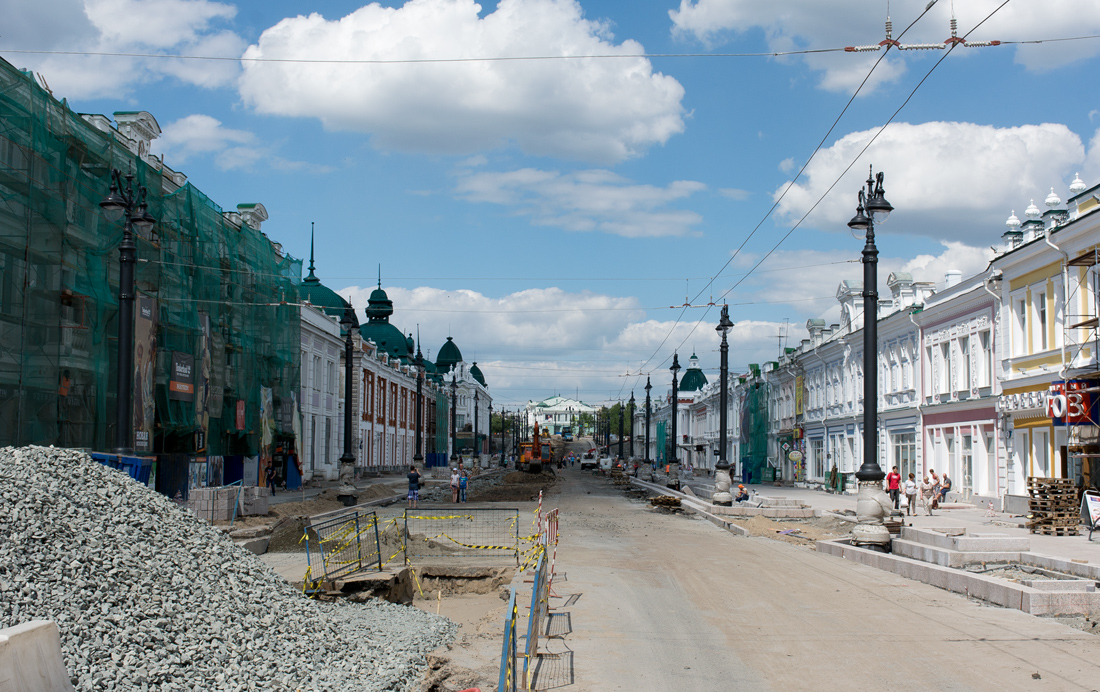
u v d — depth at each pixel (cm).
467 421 13688
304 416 4934
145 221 1694
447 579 1594
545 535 1755
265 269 3688
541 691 799
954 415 3566
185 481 2589
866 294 1880
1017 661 900
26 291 1997
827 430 5356
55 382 2102
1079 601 1161
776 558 1836
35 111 2039
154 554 913
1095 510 1998
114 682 679
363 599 1354
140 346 2455
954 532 1823
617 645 992
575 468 12938
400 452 8300
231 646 816
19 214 1998
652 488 5369
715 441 8750
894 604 1249
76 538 859
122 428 1653
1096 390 2400
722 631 1067
